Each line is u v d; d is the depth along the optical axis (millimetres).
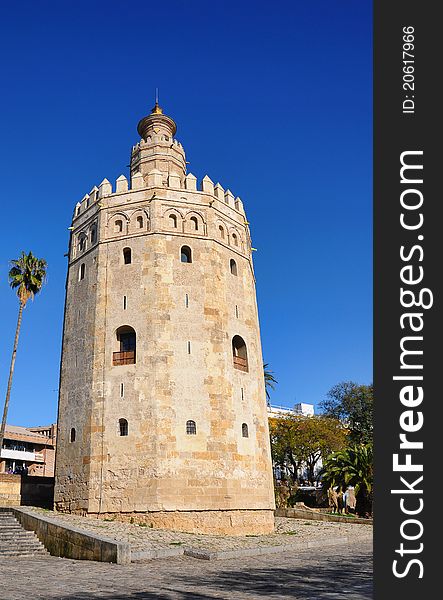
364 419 79375
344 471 53812
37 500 41562
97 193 42969
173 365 36375
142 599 13133
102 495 34688
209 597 13445
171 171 48625
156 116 50469
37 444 81188
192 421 35719
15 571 18969
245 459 37188
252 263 46000
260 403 40594
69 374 39375
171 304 37781
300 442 72188
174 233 39750
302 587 15289
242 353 40906
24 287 51031
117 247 39969
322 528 41250
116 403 36188
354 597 13469
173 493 33844
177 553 23859
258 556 24609
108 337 37875
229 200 44469
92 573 18359
